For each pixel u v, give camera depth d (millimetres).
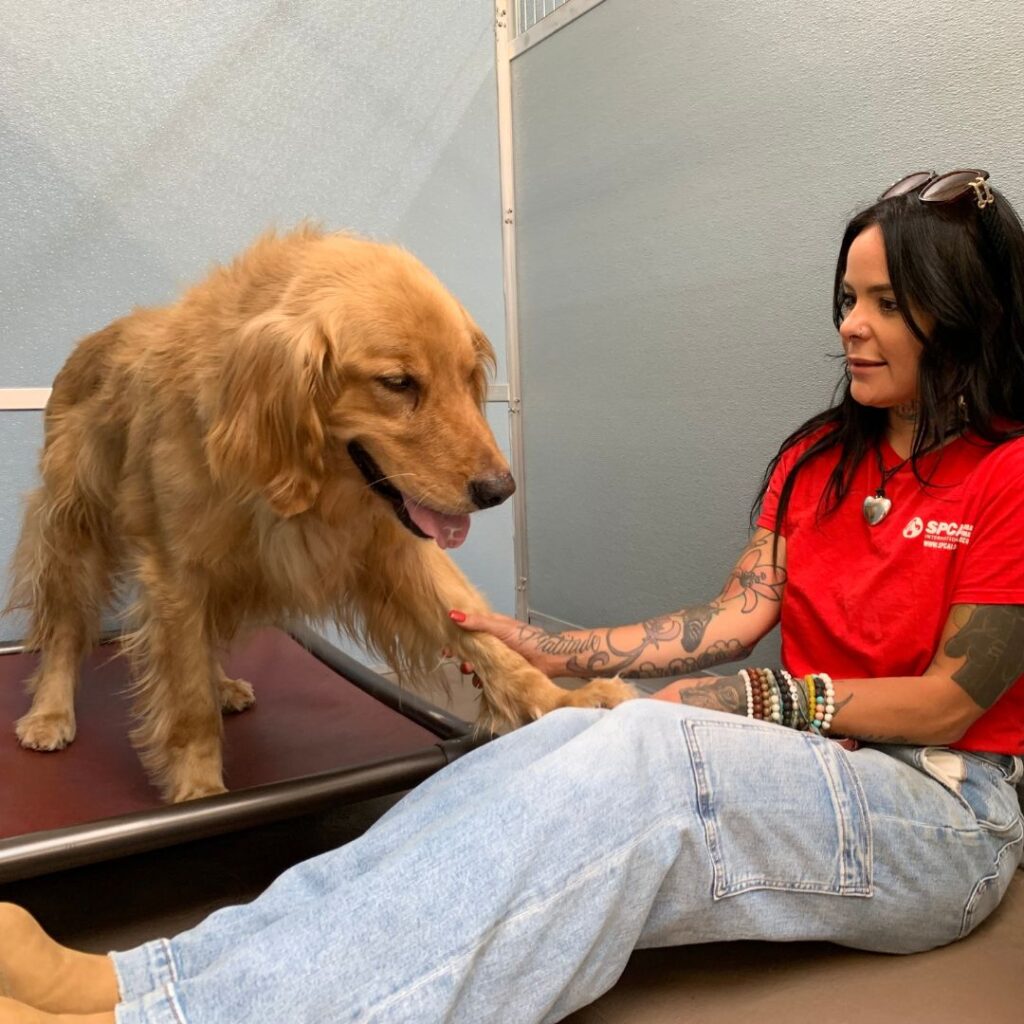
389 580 1622
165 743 1576
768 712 1206
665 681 2268
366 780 1516
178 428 1459
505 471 1336
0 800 1583
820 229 1743
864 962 1245
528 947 915
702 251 2029
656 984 1229
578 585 2607
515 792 960
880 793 1129
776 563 1481
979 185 1161
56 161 2250
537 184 2588
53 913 1514
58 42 2217
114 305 2369
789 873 1090
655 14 2072
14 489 2318
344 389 1322
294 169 2525
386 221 2652
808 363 1805
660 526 2260
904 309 1177
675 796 1023
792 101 1768
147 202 2365
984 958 1232
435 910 880
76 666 1984
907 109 1562
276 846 1747
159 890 1588
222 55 2395
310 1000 825
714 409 2053
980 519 1146
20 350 2275
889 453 1316
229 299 1435
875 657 1242
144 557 1588
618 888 965
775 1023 1127
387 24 2572
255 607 1655
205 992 833
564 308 2529
